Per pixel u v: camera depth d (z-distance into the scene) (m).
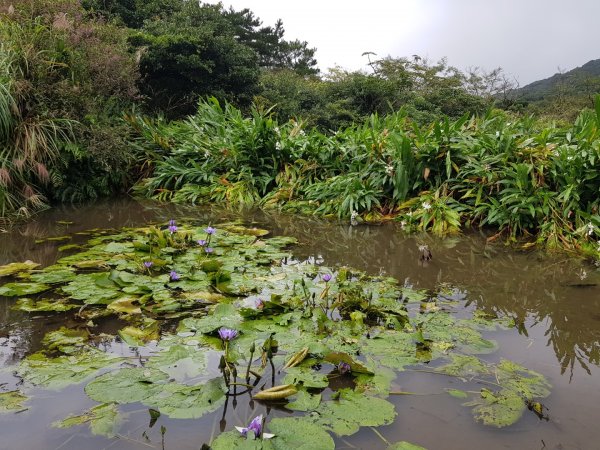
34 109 5.11
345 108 14.57
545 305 2.30
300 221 4.57
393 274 2.84
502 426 1.27
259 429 1.17
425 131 5.05
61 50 5.65
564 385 1.51
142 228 3.87
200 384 1.45
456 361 1.65
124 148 5.88
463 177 4.45
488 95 20.61
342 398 1.40
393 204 4.69
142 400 1.36
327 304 2.16
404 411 1.35
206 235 3.56
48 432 1.21
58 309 2.07
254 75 11.59
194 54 10.31
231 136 6.36
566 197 3.62
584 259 3.19
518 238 3.81
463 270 2.94
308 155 5.73
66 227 4.03
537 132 5.12
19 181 4.76
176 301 2.18
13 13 5.79
